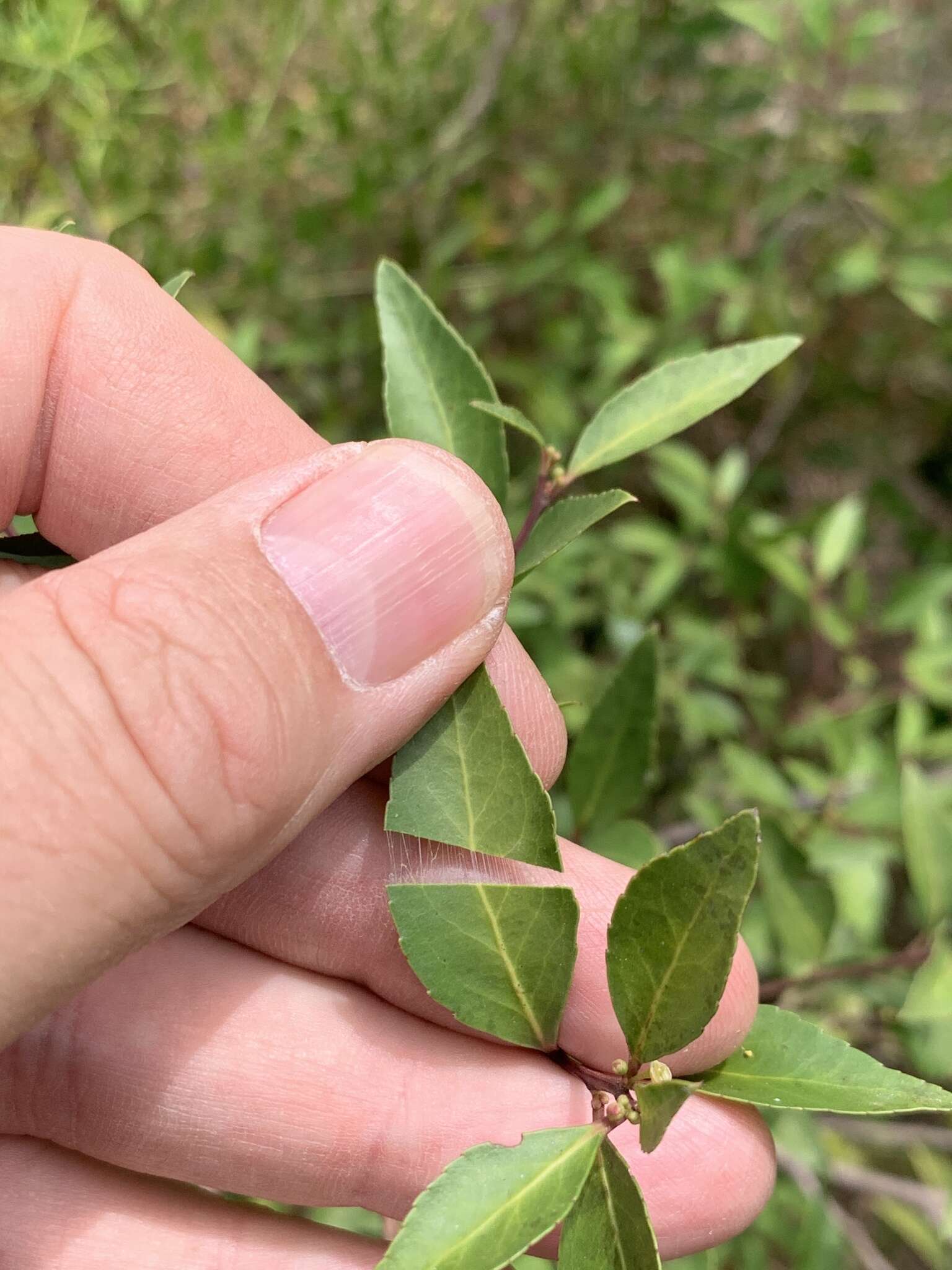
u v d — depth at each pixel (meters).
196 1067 0.10
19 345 0.09
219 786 0.07
